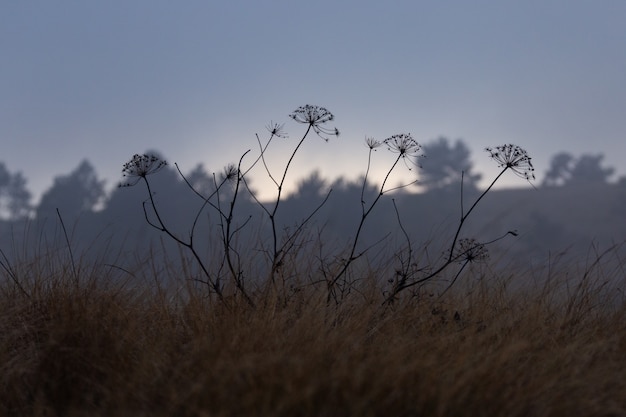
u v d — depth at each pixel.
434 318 6.12
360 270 6.95
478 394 4.46
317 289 6.64
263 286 6.78
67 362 5.19
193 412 4.37
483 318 6.32
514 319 6.04
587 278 6.65
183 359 5.20
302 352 4.95
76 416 4.60
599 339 5.73
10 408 5.01
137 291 6.61
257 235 7.05
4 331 5.95
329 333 5.52
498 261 7.02
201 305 6.35
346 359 4.75
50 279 6.59
